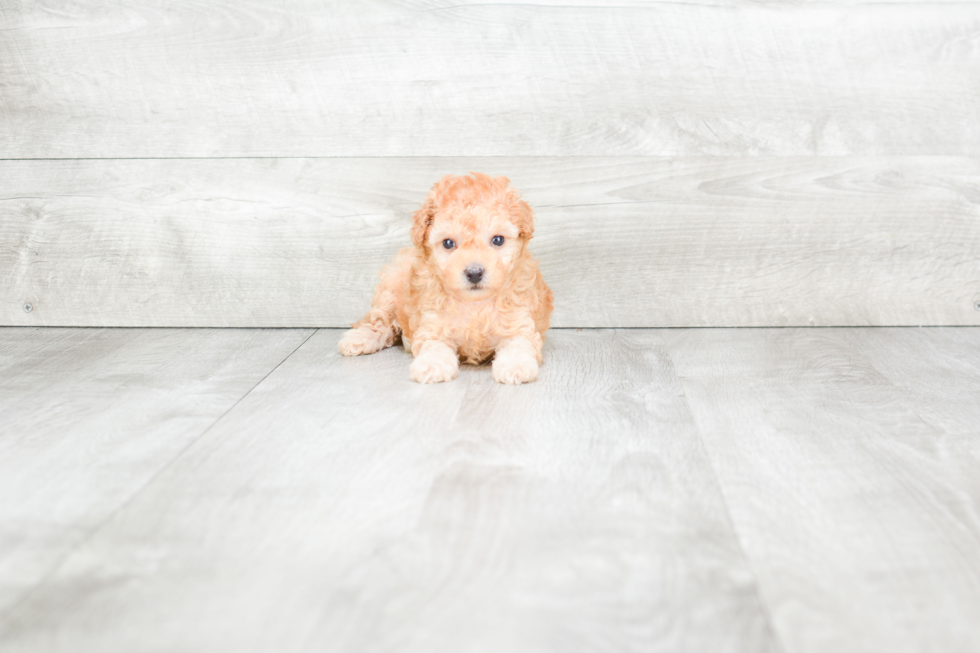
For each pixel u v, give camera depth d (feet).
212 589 2.83
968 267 6.64
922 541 3.17
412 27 6.41
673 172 6.55
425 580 2.87
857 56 6.39
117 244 6.77
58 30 6.50
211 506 3.48
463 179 5.34
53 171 6.73
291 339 6.50
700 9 6.33
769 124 6.49
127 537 3.22
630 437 4.25
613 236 6.66
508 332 5.50
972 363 5.65
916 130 6.48
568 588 2.82
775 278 6.70
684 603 2.74
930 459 3.96
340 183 6.64
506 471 3.82
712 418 4.54
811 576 2.92
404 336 6.01
